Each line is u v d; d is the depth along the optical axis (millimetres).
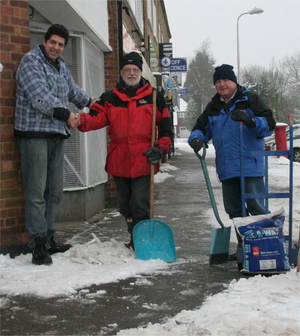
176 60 25469
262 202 4641
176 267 4430
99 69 8695
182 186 12281
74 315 3234
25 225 4809
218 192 10891
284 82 68250
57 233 6391
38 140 4520
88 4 7250
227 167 4527
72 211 7379
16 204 4754
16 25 4719
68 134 4797
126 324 3078
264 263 4043
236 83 4527
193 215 7715
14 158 4723
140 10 15891
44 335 2930
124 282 3947
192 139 4555
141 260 4590
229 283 3896
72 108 7512
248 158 4438
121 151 4852
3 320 3160
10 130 4680
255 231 4078
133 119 4797
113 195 8859
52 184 4828
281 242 4094
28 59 4484
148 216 4906
